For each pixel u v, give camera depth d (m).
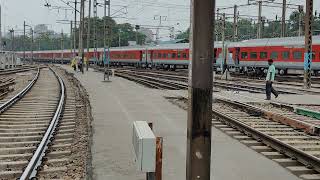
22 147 10.67
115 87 28.83
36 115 16.36
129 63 75.00
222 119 13.98
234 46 49.28
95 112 16.03
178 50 60.12
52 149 10.20
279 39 43.56
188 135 4.65
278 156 9.26
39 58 129.25
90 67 77.44
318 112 15.36
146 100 20.66
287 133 12.11
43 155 9.30
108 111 16.34
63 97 20.91
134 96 22.62
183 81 38.69
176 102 20.17
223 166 8.24
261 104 19.97
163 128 12.56
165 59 63.34
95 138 10.86
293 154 8.93
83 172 7.91
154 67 68.12
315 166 8.04
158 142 5.17
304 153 8.38
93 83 32.72
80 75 45.44
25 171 7.58
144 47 69.62
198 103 4.54
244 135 11.66
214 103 20.80
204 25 4.45
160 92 25.55
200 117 4.55
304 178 7.52
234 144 10.45
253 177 7.48
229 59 49.78
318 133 11.84
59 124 13.88
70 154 9.81
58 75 46.88
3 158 9.50
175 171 7.75
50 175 7.98
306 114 16.31
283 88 30.22
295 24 71.81
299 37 41.12
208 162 4.61
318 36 39.25
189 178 4.62
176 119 14.48
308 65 29.56
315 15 55.22
